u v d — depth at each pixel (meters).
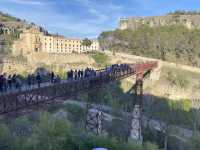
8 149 50.50
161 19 191.25
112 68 60.34
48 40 193.75
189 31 166.62
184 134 86.12
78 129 58.78
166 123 87.88
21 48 192.75
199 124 94.44
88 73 49.31
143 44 158.50
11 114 30.47
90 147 54.41
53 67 145.62
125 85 114.00
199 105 105.81
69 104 89.88
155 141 78.31
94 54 145.25
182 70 123.69
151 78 113.62
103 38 186.50
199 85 115.25
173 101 108.00
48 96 35.84
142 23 195.12
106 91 109.19
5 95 28.50
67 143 52.91
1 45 195.75
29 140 51.66
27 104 31.86
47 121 54.91
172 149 76.25
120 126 81.44
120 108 101.62
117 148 56.62
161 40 157.00
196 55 141.00
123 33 180.25
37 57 158.00
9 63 151.00
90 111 63.50
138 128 72.81
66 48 196.00
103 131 70.38
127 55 141.12
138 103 82.75
